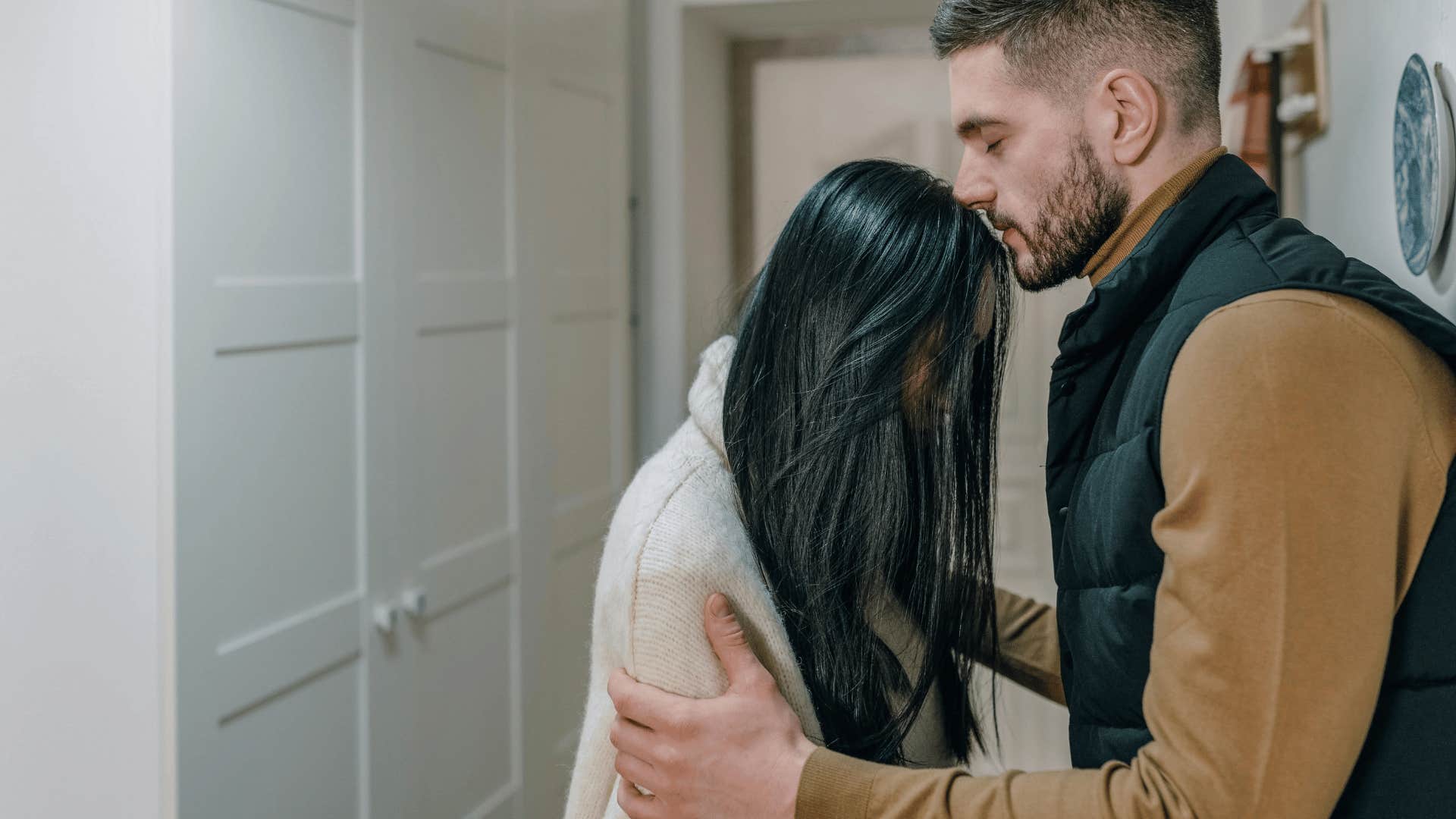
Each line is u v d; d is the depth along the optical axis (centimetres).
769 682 94
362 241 196
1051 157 95
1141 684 85
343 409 193
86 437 158
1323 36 176
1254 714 73
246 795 169
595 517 288
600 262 290
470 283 231
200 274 159
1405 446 75
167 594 155
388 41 204
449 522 225
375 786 200
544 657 262
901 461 101
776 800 89
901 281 101
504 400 246
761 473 103
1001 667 128
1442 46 112
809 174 336
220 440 164
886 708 105
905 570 107
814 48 333
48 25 158
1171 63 91
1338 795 75
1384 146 140
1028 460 316
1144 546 84
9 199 160
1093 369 95
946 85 325
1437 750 78
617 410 300
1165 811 76
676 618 96
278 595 177
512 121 248
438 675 221
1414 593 77
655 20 308
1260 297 78
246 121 169
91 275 157
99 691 159
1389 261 139
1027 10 93
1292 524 73
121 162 156
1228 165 92
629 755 95
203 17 160
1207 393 77
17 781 164
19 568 162
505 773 247
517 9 249
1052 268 98
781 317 104
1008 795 82
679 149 309
